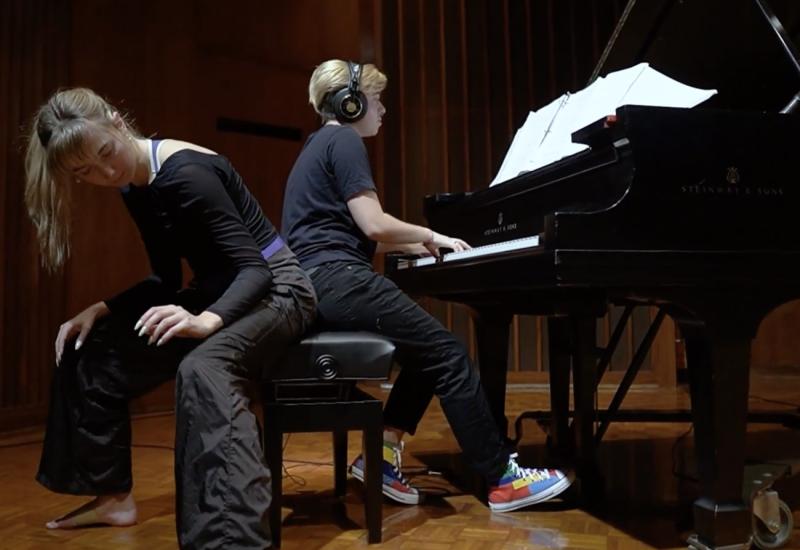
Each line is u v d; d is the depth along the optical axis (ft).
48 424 6.16
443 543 5.72
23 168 11.89
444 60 15.62
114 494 6.30
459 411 6.47
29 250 11.94
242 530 4.46
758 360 17.72
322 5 15.79
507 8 15.60
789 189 5.31
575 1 15.52
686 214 5.08
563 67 15.56
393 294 6.45
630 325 15.15
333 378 5.76
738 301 5.23
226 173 5.82
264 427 5.63
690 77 7.36
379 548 5.63
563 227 4.88
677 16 7.47
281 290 5.78
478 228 7.58
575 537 5.81
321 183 6.73
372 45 15.69
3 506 7.18
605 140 5.35
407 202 15.60
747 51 6.63
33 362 11.99
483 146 15.64
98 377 6.05
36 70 12.07
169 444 10.37
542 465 8.19
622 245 4.95
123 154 5.38
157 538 5.99
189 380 4.81
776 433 10.43
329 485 7.73
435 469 8.32
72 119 5.21
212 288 5.86
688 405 12.75
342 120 7.12
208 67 14.40
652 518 6.31
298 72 15.60
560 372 7.93
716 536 5.14
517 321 15.35
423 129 15.61
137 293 6.34
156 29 13.47
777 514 5.37
